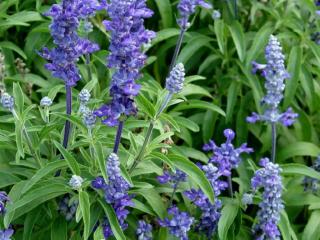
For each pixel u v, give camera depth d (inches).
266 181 22.5
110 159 20.2
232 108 30.6
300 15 32.8
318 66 32.2
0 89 26.1
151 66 32.7
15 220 23.5
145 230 23.2
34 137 23.1
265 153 31.3
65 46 20.4
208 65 32.3
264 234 24.2
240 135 30.9
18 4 32.0
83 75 28.7
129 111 20.0
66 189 21.4
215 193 22.9
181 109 29.3
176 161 21.9
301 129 31.5
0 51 29.4
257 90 30.1
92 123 20.6
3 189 25.6
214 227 24.0
